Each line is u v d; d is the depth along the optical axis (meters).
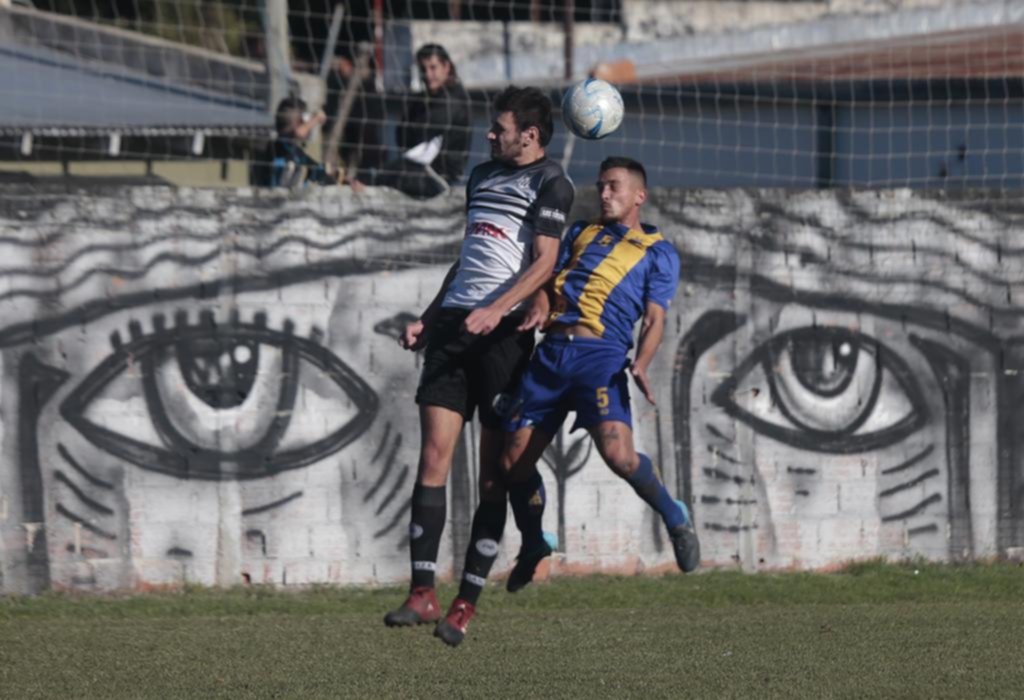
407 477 29.84
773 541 31.20
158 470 28.95
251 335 29.36
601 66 49.34
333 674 21.03
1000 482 32.00
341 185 32.72
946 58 46.97
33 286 28.55
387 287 29.89
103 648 23.19
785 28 60.34
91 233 28.77
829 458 31.42
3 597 28.16
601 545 30.41
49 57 37.53
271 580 29.33
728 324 31.16
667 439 30.86
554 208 19.92
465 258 20.48
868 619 25.81
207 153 40.22
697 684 20.09
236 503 29.23
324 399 29.61
